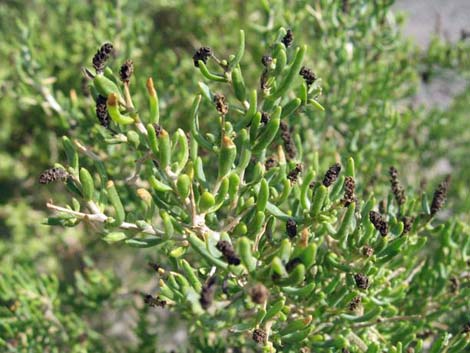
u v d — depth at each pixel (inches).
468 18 29.9
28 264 19.4
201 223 9.8
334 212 10.0
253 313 10.7
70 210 9.3
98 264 22.3
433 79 20.5
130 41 17.5
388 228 11.1
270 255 10.0
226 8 22.5
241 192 10.2
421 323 12.7
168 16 23.9
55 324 16.4
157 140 9.4
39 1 22.6
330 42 16.7
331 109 16.3
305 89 10.4
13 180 22.5
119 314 19.3
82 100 16.6
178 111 18.1
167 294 9.7
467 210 16.7
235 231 10.0
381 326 12.8
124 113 9.3
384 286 12.3
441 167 23.2
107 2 18.2
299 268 8.5
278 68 10.0
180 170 9.7
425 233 16.6
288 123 12.9
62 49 20.5
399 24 18.3
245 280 10.2
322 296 10.7
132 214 9.8
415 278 13.8
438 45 19.6
